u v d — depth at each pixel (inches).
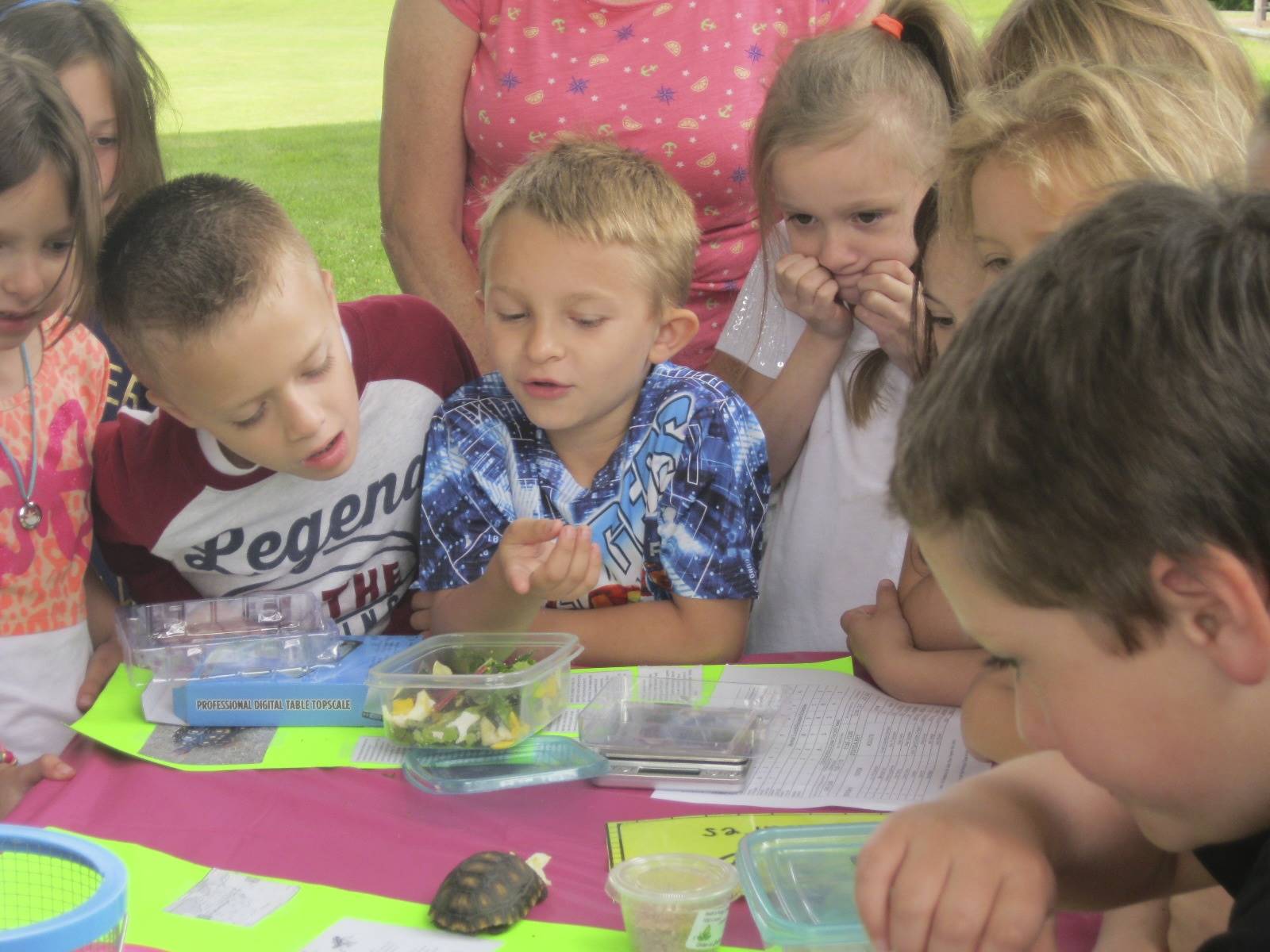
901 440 36.1
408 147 116.6
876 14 112.0
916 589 77.0
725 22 108.9
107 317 77.7
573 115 109.0
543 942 49.6
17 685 83.8
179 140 386.0
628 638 82.9
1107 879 44.5
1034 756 46.6
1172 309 30.6
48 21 107.1
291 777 65.0
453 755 65.7
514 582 73.2
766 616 104.0
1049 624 33.2
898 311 91.2
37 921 46.1
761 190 98.0
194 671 73.6
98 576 95.6
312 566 89.7
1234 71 83.4
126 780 65.1
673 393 85.7
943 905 39.5
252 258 74.2
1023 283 33.6
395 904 52.9
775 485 105.1
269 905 52.8
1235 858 38.2
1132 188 34.6
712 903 47.7
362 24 713.6
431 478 88.7
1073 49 82.0
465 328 117.3
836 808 59.8
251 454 79.5
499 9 110.1
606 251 78.8
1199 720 32.2
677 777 62.5
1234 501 29.5
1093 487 30.5
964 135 72.8
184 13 749.9
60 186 81.5
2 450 83.1
